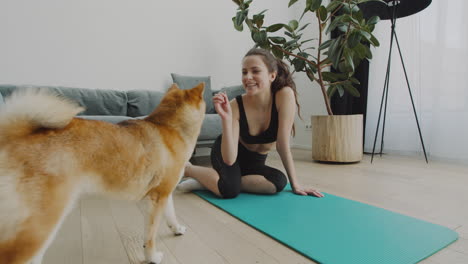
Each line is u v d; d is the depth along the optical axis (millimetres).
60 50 2650
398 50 2578
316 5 2158
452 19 2293
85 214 1230
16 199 495
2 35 2416
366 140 3035
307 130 3697
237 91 3084
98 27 2812
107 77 2873
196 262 812
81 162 585
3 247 491
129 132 696
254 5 3695
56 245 922
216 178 1438
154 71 3111
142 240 968
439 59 2389
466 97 2238
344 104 3127
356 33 1979
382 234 964
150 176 711
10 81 2461
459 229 1029
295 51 3803
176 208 1313
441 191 1532
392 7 2457
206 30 3410
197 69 3369
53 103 572
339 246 877
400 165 2299
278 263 802
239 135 1506
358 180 1822
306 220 1106
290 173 1501
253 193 1529
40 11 2555
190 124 829
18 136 542
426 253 826
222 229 1056
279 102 1426
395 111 2793
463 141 2279
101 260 828
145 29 3049
